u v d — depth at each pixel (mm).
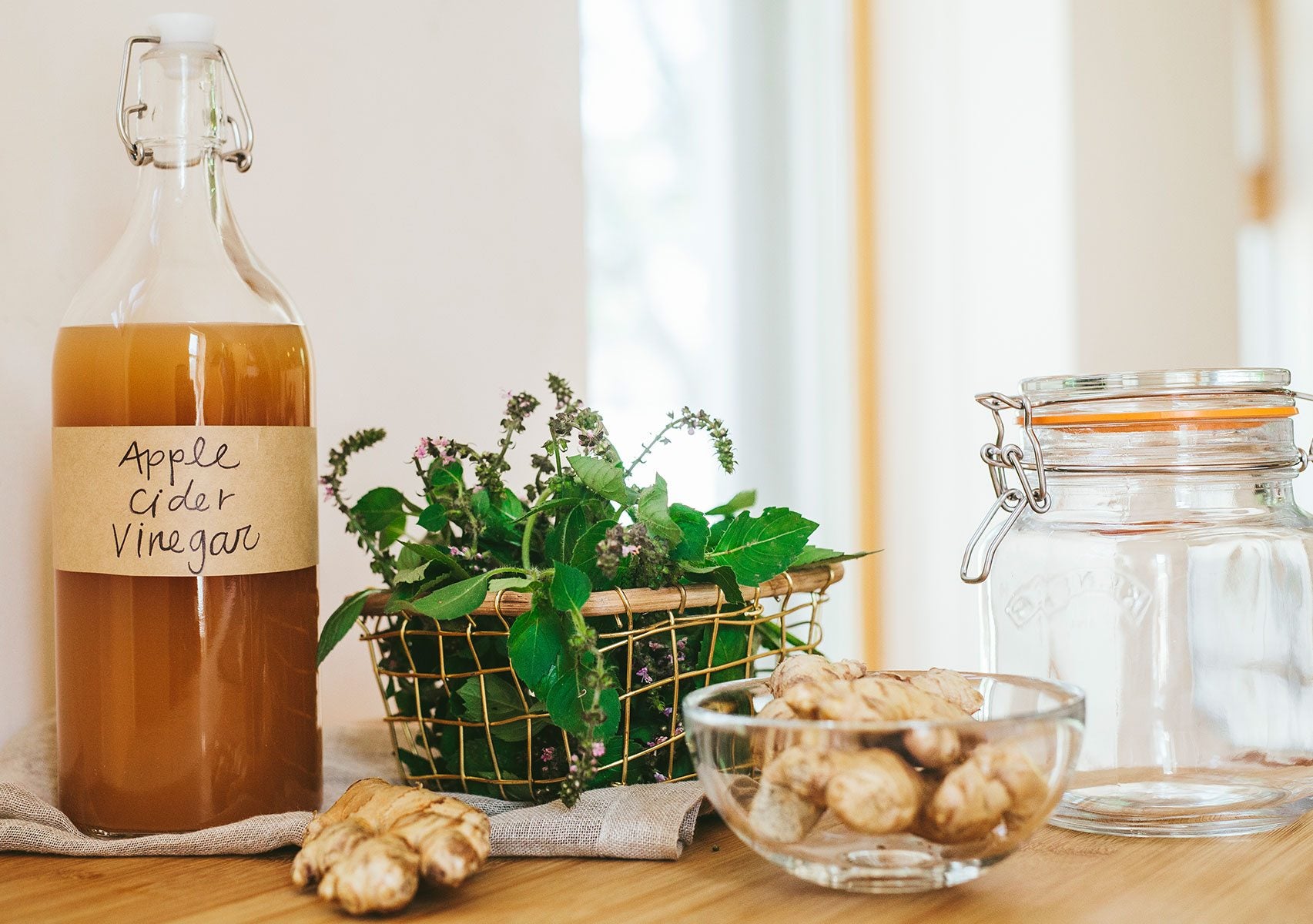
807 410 1693
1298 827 719
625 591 729
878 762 611
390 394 969
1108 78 1876
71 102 826
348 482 941
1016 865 675
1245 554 722
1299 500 2232
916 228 1822
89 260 834
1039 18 1794
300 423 746
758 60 1610
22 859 705
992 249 1851
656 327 1445
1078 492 750
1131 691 721
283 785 738
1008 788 612
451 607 713
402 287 977
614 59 1385
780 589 784
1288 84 2510
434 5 1000
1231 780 712
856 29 1775
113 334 714
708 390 1521
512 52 1054
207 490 713
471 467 1008
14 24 804
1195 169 2133
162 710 713
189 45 742
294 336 747
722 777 645
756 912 633
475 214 1024
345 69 947
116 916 641
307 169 925
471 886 666
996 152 1848
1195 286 2129
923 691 667
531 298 1064
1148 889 648
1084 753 721
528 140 1064
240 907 648
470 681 752
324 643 761
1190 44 2123
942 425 1841
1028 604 749
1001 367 1843
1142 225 1958
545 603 717
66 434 722
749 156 1589
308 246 925
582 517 754
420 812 670
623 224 1399
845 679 707
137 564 710
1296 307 2518
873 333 1790
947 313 1841
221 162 755
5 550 801
